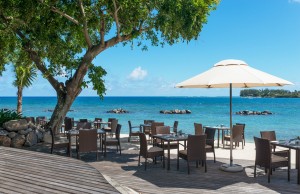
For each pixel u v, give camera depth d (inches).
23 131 457.1
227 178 286.7
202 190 248.2
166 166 338.0
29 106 3026.6
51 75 516.7
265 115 1710.1
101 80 523.2
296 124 1119.0
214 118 1450.5
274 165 274.8
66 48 535.5
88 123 485.4
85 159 376.2
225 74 301.1
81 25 504.4
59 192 130.6
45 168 171.9
